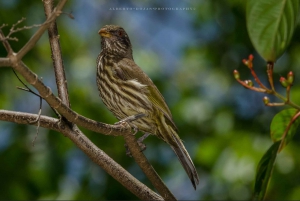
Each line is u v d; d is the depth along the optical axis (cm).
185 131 1392
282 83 573
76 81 1412
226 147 1261
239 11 1426
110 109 940
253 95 1431
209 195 1302
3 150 1313
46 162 1306
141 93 899
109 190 1325
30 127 1332
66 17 1475
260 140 1256
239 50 1466
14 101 1380
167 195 734
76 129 724
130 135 680
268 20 512
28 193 1293
